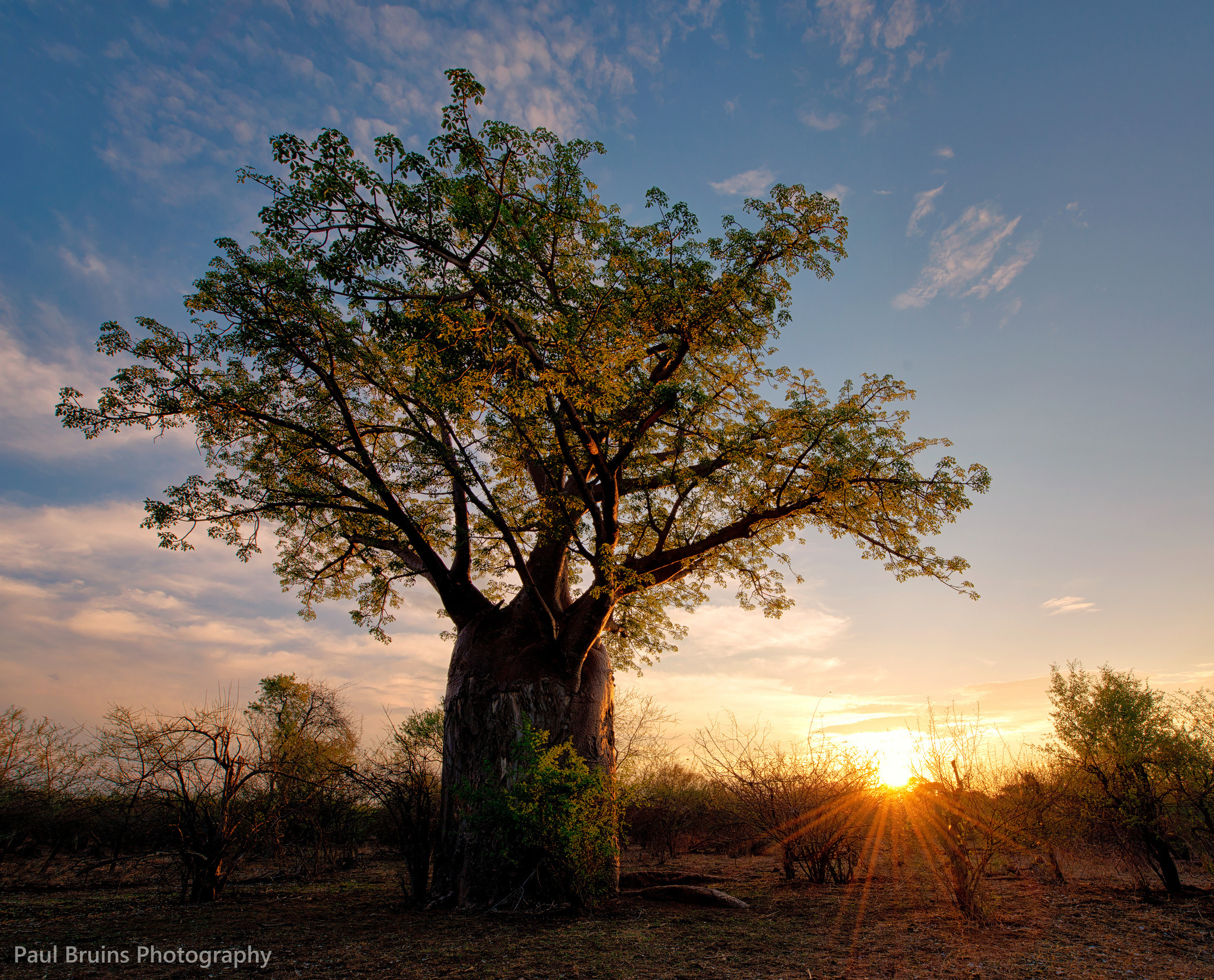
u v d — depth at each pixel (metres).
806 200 10.61
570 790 8.02
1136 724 8.15
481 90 7.76
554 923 7.42
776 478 11.52
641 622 14.12
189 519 10.47
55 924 7.55
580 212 9.27
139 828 10.70
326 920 7.76
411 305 9.09
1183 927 6.26
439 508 12.21
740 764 10.48
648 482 12.25
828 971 5.22
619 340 10.18
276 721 13.14
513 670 10.11
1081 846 8.80
